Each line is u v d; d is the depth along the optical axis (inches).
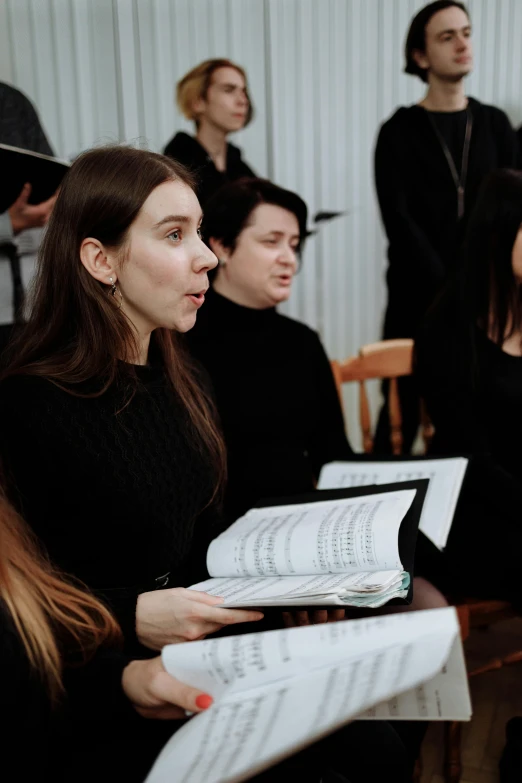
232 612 37.2
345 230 133.4
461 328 68.5
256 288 63.6
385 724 44.9
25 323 46.9
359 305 137.0
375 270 136.6
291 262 63.9
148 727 38.2
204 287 43.0
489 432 68.6
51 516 43.0
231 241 63.2
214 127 107.5
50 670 33.6
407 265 102.7
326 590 36.4
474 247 68.4
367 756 42.9
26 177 63.0
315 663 29.0
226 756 27.1
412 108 105.3
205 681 30.9
